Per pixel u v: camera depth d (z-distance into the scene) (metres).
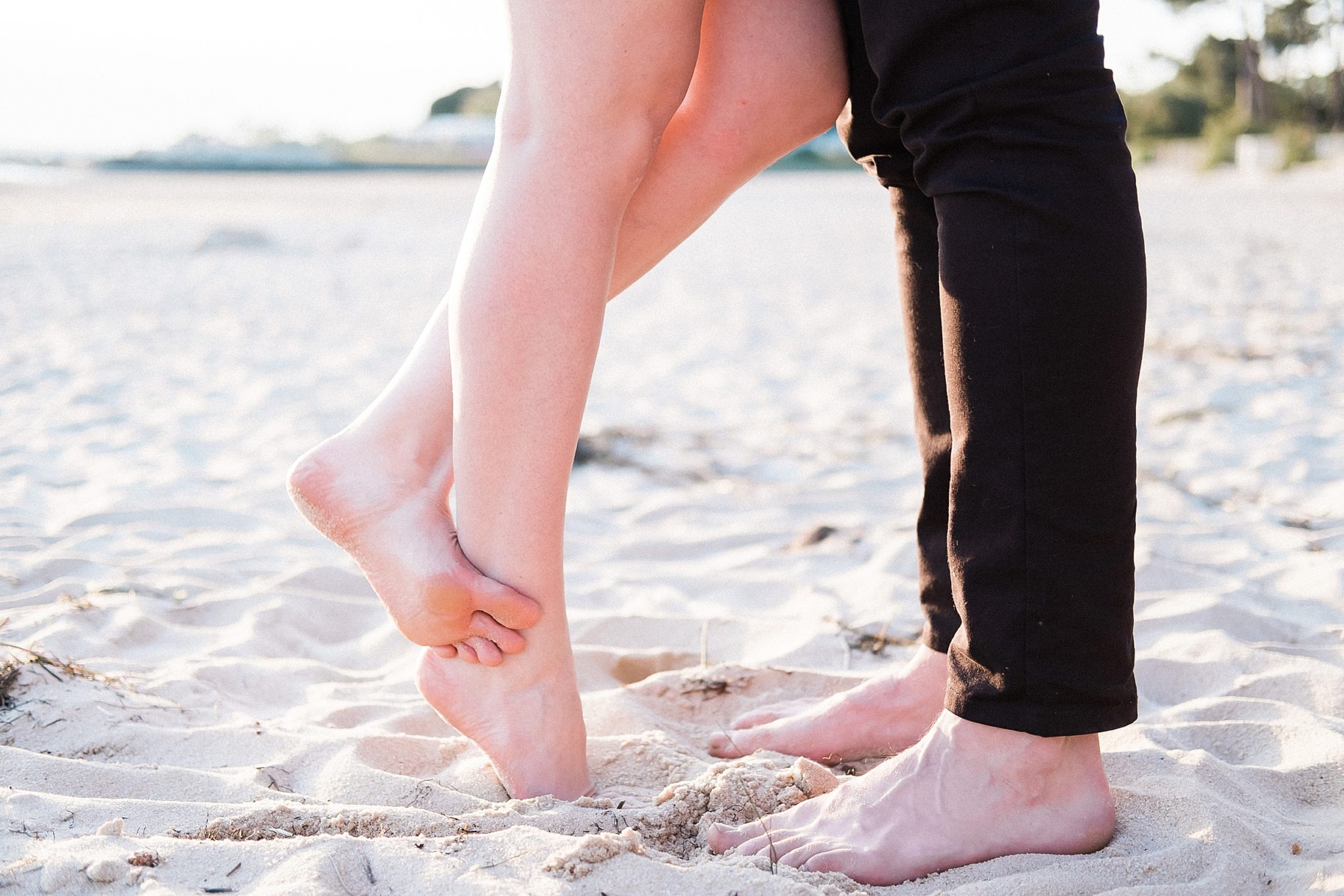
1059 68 1.06
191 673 1.75
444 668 1.33
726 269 8.80
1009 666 1.11
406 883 1.02
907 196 1.39
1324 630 1.96
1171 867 1.11
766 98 1.29
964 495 1.13
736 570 2.45
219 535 2.62
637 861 1.04
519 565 1.25
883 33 1.12
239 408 4.10
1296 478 2.94
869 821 1.18
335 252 10.32
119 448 3.50
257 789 1.29
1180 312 5.93
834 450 3.56
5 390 4.37
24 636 1.88
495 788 1.37
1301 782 1.36
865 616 2.10
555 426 1.21
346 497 1.29
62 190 20.67
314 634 2.07
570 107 1.16
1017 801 1.15
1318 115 40.56
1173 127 40.03
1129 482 1.11
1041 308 1.07
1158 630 1.97
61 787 1.28
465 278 1.21
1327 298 6.24
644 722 1.58
